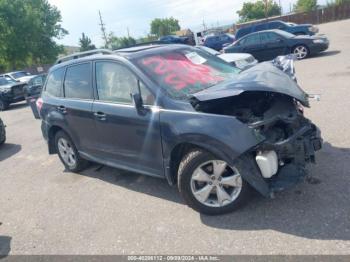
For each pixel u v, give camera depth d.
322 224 3.21
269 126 3.49
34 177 5.98
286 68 4.75
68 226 4.08
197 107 3.63
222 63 4.96
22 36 42.19
